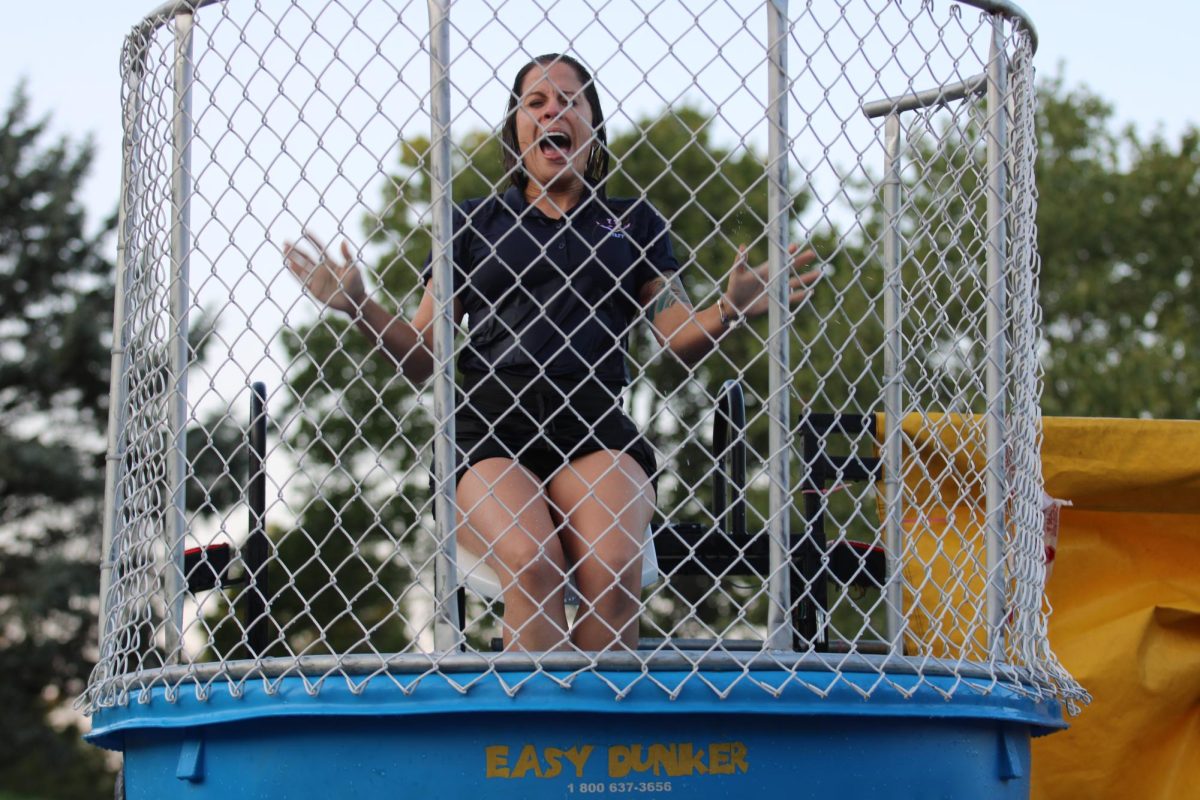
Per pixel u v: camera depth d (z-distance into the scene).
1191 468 4.51
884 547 3.85
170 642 3.47
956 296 3.75
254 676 3.24
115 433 3.86
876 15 3.33
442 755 3.02
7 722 25.56
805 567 3.61
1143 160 24.47
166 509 3.53
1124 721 4.48
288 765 3.12
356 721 3.07
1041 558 3.74
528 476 3.42
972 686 3.28
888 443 3.52
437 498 3.16
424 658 3.03
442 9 3.16
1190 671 4.50
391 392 18.45
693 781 3.02
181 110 3.63
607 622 3.29
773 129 3.22
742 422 3.77
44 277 28.55
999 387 3.68
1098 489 4.59
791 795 3.07
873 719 3.16
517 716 3.01
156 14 3.72
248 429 3.62
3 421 28.08
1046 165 23.44
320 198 3.22
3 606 26.69
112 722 3.56
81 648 26.27
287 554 18.44
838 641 4.42
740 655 3.07
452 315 3.19
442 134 3.16
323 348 18.20
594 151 3.65
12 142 28.73
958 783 3.24
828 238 13.51
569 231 3.56
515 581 3.21
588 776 2.99
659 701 2.99
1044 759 4.51
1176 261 23.77
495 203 3.61
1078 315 22.61
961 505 4.53
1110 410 19.97
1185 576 4.64
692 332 3.51
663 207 16.08
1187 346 22.48
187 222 3.61
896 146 4.03
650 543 3.54
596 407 3.52
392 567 18.67
